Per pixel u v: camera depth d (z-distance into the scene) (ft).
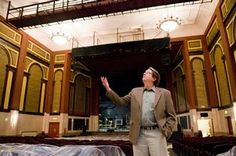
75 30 42.50
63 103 43.01
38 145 5.43
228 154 5.49
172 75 49.03
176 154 23.47
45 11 30.66
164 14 37.83
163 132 5.69
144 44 36.52
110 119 61.82
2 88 32.71
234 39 26.94
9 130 33.17
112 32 43.34
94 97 53.98
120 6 27.96
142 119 5.90
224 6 29.35
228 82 29.73
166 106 6.09
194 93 37.27
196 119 36.04
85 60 43.93
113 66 48.57
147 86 6.30
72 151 4.80
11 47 34.86
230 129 30.78
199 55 39.17
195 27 40.52
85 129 48.83
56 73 45.50
